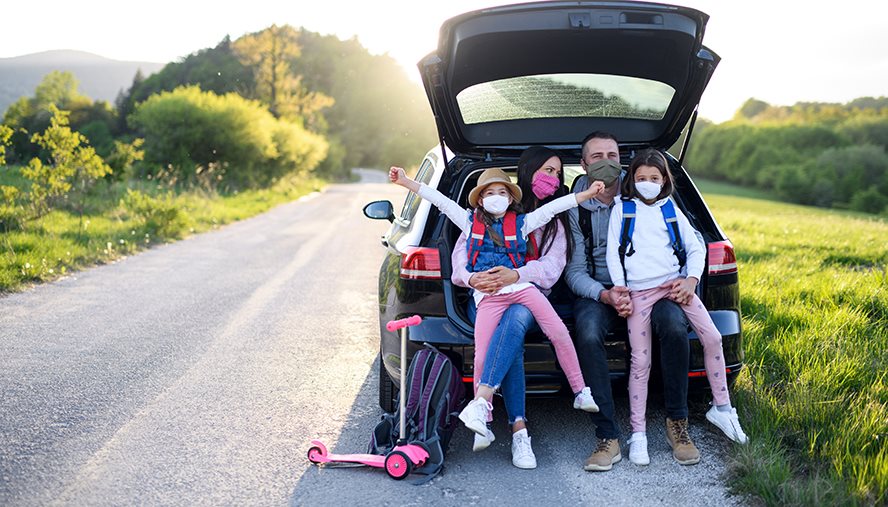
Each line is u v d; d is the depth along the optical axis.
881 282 6.93
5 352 5.67
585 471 3.63
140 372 5.21
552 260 3.80
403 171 3.89
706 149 110.81
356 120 135.88
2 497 3.28
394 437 3.77
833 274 7.59
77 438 3.99
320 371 5.30
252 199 25.91
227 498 3.32
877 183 86.88
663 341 3.70
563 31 3.82
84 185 15.06
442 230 4.04
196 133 30.91
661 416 4.37
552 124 4.53
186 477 3.53
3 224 11.60
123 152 20.33
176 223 14.14
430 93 4.16
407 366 3.82
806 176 88.50
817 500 2.99
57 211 14.02
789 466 3.38
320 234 14.75
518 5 3.77
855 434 3.57
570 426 4.27
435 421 3.62
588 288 3.83
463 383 3.78
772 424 3.84
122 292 8.18
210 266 10.20
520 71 4.19
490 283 3.63
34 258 9.30
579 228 3.99
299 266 10.30
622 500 3.29
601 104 4.46
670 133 4.49
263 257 11.20
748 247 10.49
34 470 3.57
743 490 3.30
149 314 7.08
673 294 3.69
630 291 3.78
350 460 3.63
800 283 7.09
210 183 28.12
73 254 10.15
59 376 5.09
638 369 3.74
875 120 99.50
